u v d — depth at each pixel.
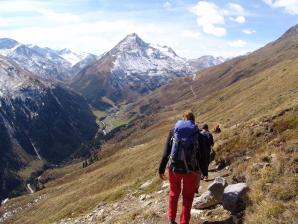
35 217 125.25
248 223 10.34
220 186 12.91
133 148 189.50
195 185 10.58
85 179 144.00
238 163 17.11
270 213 10.11
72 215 55.19
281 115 19.70
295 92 69.12
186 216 10.58
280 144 16.17
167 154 10.66
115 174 94.81
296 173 11.54
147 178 37.66
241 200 11.62
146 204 19.27
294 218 9.52
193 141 10.25
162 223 13.34
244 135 19.73
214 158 19.75
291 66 159.88
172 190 10.70
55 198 135.25
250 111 91.19
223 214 12.06
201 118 174.62
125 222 15.88
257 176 12.36
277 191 10.88
